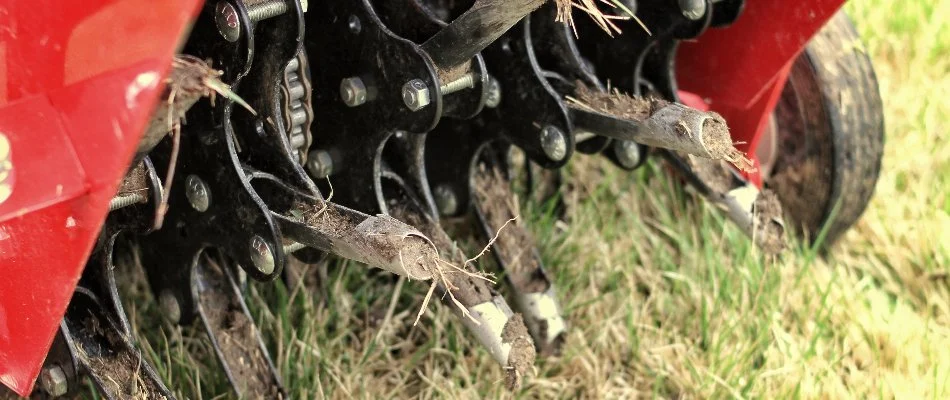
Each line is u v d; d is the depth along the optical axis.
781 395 0.95
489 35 0.76
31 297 0.67
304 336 0.95
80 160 0.62
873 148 1.02
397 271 0.71
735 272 1.04
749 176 1.00
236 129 0.81
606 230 1.08
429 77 0.78
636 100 0.85
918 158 1.17
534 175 1.10
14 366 0.71
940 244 1.06
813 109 1.00
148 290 0.99
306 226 0.76
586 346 0.98
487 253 1.00
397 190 0.89
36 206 0.62
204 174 0.79
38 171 0.63
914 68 1.30
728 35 0.95
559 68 0.90
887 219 1.10
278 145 0.80
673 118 0.79
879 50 1.34
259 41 0.78
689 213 1.09
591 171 1.13
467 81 0.81
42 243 0.65
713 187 0.97
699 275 1.04
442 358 0.97
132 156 0.64
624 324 1.01
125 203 0.74
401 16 0.82
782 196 1.06
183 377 0.92
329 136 0.86
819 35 1.00
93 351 0.81
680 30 0.90
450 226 1.04
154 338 0.96
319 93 0.85
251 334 0.88
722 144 0.79
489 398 0.94
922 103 1.24
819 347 0.99
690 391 0.96
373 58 0.81
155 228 0.75
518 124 0.88
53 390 0.80
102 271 0.80
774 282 1.02
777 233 0.97
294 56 0.77
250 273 0.79
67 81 0.62
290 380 0.93
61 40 0.62
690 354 0.98
